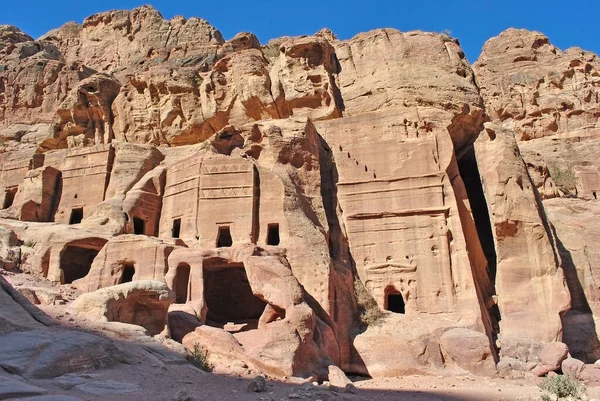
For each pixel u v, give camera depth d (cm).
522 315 2722
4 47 5856
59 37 6850
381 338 2458
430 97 3409
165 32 6072
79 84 4228
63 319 1658
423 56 3634
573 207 3872
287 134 3173
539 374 2362
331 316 2469
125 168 3497
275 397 1290
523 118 5191
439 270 2808
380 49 3759
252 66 3875
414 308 2775
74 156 3756
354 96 3681
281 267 2317
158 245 2627
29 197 3597
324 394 1390
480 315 2611
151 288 2022
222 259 2505
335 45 4016
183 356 1731
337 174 3238
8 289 1568
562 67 5297
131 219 3069
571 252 3391
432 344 2414
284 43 3869
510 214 2880
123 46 6219
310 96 3675
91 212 3328
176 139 4000
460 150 3588
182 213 3038
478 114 3441
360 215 3066
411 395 1633
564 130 4997
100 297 1884
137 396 1095
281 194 2881
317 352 2141
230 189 2941
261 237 2819
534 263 2809
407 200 3022
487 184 3039
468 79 3631
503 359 2439
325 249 2714
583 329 3039
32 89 5184
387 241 2967
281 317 2253
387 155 3181
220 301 3036
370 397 1507
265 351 1988
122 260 2669
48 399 873
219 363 1930
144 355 1520
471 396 1631
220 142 3288
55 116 4253
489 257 3397
